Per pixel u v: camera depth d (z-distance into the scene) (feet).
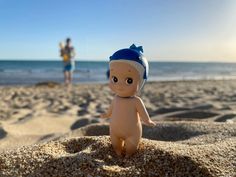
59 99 1.50
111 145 0.41
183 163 0.36
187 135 0.60
